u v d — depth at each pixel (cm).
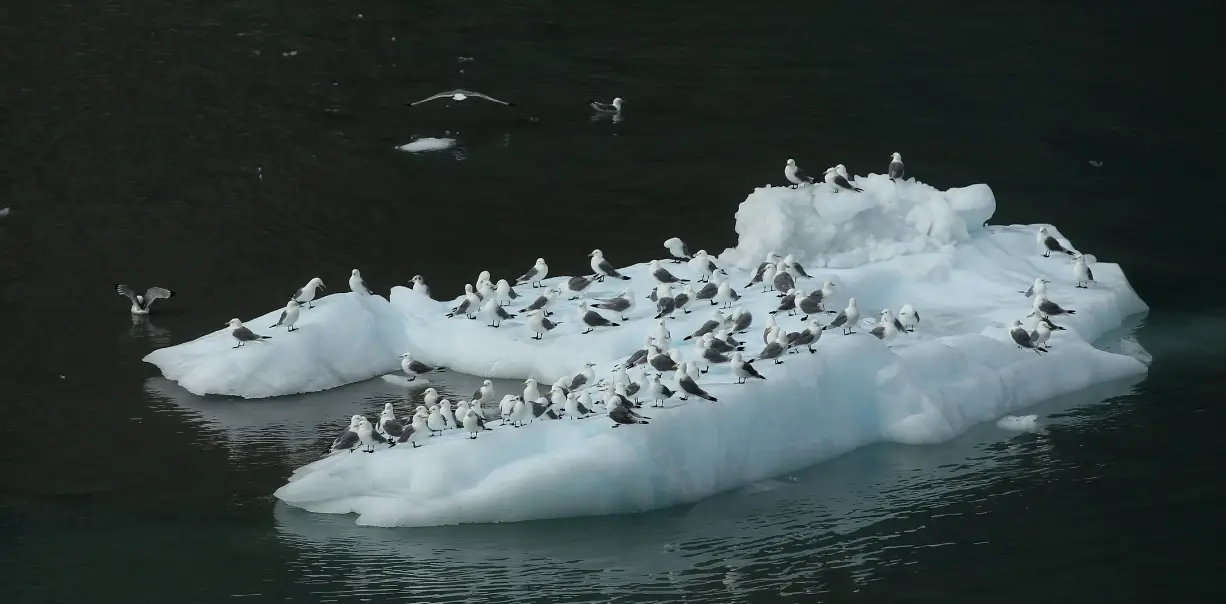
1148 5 9950
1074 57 9231
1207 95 8738
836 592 4266
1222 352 5778
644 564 4397
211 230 7269
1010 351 5475
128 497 4816
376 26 9725
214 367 5588
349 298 5853
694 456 4719
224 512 4706
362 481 4666
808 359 5050
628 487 4594
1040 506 4709
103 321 6294
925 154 8019
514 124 8450
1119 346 5844
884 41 9469
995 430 5188
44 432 5291
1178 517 4622
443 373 5681
